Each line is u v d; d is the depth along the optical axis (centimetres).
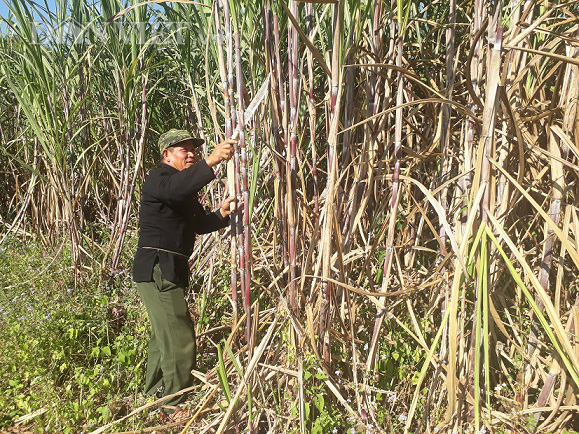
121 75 409
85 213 481
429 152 272
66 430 266
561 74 229
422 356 271
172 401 281
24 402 293
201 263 377
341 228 266
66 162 417
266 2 236
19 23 390
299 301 262
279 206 256
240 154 245
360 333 286
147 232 279
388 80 246
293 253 251
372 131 261
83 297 382
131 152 442
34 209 535
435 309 286
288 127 245
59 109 428
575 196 240
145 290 277
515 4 235
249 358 251
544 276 233
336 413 252
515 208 269
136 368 304
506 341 274
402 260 302
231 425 249
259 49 278
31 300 394
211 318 348
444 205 265
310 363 249
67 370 325
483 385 236
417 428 229
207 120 382
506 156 242
